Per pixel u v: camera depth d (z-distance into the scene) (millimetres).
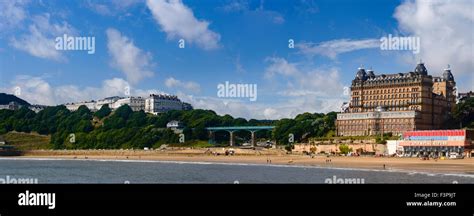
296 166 186375
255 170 166125
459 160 187500
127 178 135875
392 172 145125
